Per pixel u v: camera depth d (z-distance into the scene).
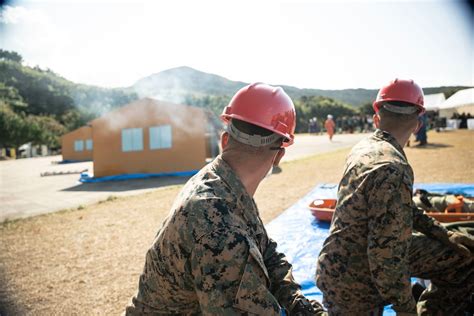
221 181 1.42
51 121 71.25
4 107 65.31
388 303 2.44
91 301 4.52
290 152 22.67
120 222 8.31
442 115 37.12
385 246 2.11
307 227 5.44
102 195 12.62
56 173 22.20
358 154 2.41
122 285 4.94
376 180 2.17
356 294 2.41
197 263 1.24
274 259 1.79
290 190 10.27
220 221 1.27
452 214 4.14
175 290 1.38
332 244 2.46
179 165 17.66
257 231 1.47
